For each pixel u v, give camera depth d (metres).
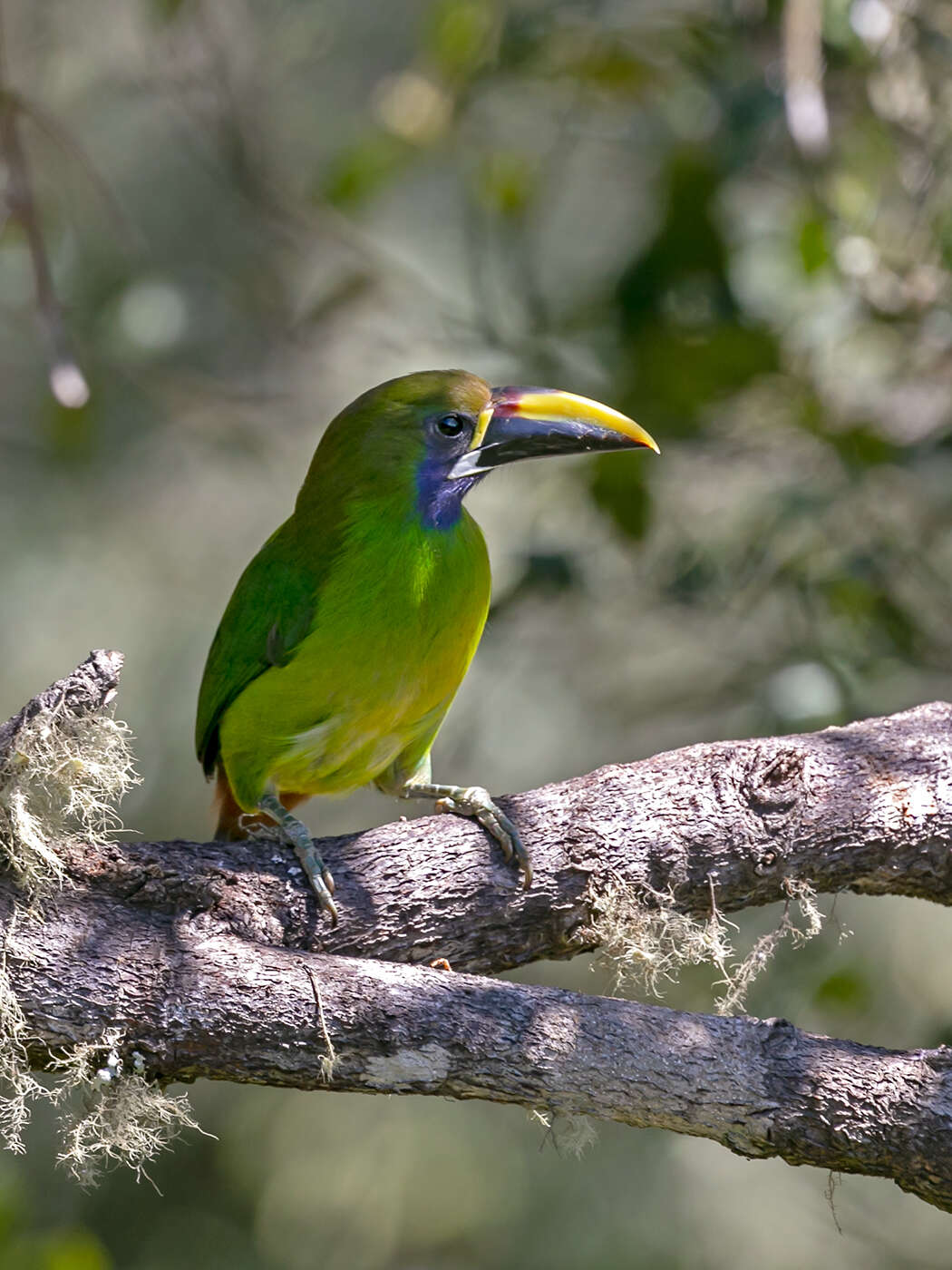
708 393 9.70
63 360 9.35
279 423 15.96
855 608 9.92
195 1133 15.93
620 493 9.85
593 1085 5.89
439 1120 15.55
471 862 6.95
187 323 11.59
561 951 7.09
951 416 10.44
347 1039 5.98
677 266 9.94
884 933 13.05
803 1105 5.79
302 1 13.84
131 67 13.79
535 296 10.70
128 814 16.30
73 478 15.76
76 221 12.33
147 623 17.42
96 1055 6.01
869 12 9.38
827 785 7.14
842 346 10.31
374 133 11.53
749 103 9.56
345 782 8.37
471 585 7.89
